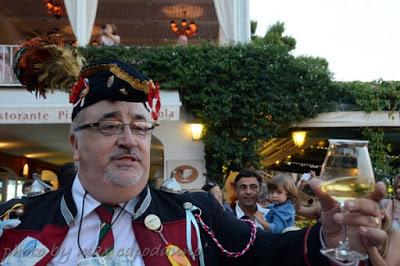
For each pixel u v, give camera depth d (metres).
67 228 1.71
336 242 1.40
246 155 9.82
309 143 12.36
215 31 16.28
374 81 10.44
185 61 9.91
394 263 1.38
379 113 10.27
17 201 1.85
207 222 1.78
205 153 9.86
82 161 1.75
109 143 1.70
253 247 1.75
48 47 1.98
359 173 1.34
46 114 8.38
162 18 15.30
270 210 4.23
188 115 10.00
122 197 1.72
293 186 4.22
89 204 1.73
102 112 1.71
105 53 9.94
